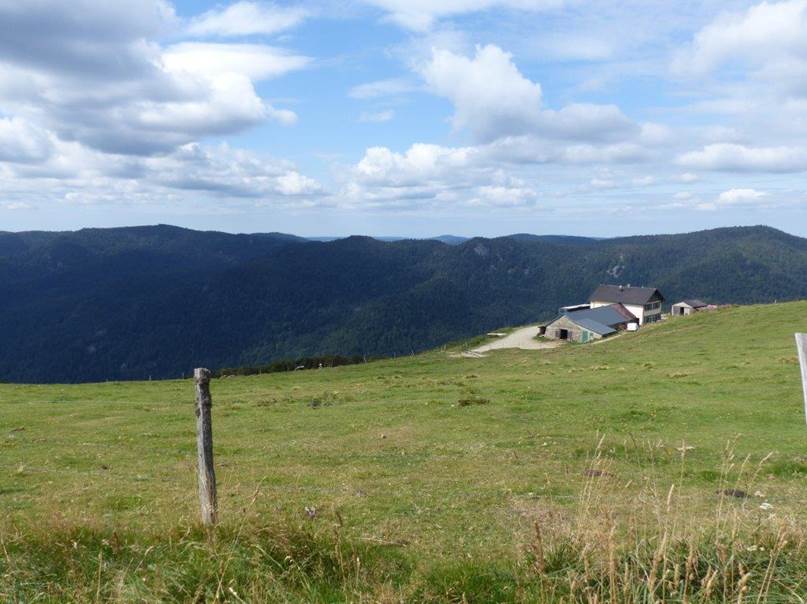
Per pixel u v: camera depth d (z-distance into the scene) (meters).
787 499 14.88
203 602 7.53
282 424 31.06
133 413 36.62
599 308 132.88
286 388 52.56
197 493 16.11
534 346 109.12
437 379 51.56
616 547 7.89
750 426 25.61
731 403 30.30
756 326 69.62
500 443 24.25
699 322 81.31
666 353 60.19
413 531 12.33
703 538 8.49
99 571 7.89
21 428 31.83
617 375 44.62
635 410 29.30
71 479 19.06
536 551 8.23
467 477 18.62
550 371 53.28
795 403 29.39
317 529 10.38
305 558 8.70
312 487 17.39
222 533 9.44
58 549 9.19
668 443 22.80
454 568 8.46
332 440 26.50
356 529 12.43
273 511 13.27
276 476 19.14
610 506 10.32
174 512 13.63
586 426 26.97
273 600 7.44
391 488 17.06
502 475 18.69
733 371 40.88
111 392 50.75
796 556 8.04
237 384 60.72
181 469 21.05
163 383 59.97
